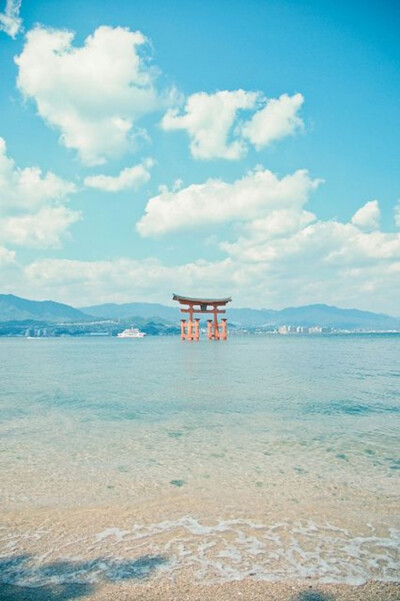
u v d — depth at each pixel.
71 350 78.00
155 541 5.55
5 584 4.61
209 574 4.77
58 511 6.52
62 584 4.61
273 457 9.46
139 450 10.06
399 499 7.01
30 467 8.73
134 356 52.81
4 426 12.79
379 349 69.38
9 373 30.81
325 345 88.81
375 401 17.02
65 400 17.64
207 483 7.77
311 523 6.08
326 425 12.72
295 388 20.91
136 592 4.45
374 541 5.54
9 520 6.20
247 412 14.85
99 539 5.61
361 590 4.47
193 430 12.14
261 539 5.60
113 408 15.74
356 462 9.07
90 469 8.61
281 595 4.38
